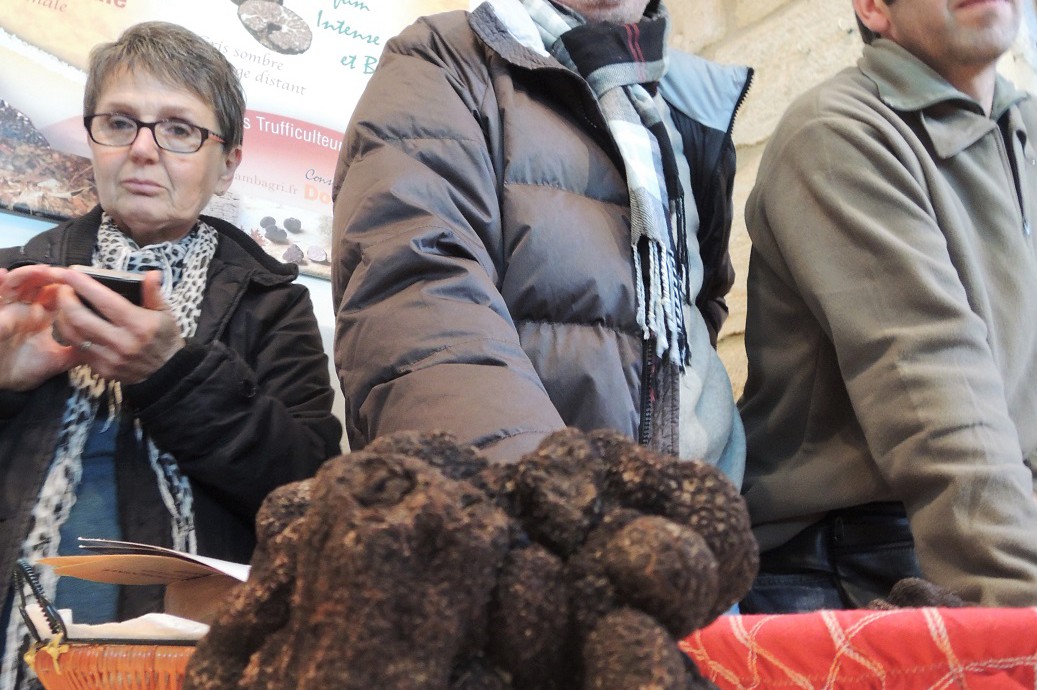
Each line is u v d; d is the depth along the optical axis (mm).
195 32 1517
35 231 1328
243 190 1510
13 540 891
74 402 993
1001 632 494
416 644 273
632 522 314
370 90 999
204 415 972
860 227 1053
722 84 1229
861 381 1002
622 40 1093
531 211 933
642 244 995
